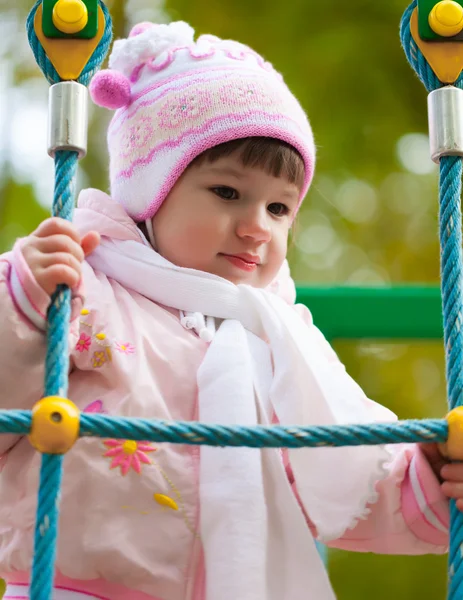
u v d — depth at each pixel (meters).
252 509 1.94
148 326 2.15
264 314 2.21
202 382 2.07
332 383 2.13
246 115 2.29
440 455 2.07
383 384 4.86
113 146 2.48
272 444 1.65
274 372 2.17
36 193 4.98
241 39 5.29
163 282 2.21
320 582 1.95
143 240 2.29
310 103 5.27
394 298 3.18
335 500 2.04
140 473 1.95
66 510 1.91
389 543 2.16
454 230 1.95
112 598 1.91
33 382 1.88
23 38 5.16
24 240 1.86
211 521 1.93
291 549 1.98
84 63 1.92
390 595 4.28
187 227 2.26
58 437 1.59
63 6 1.90
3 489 1.98
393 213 5.40
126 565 1.89
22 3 5.19
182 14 5.24
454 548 1.83
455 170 1.98
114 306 2.15
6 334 1.83
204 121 2.28
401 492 2.13
